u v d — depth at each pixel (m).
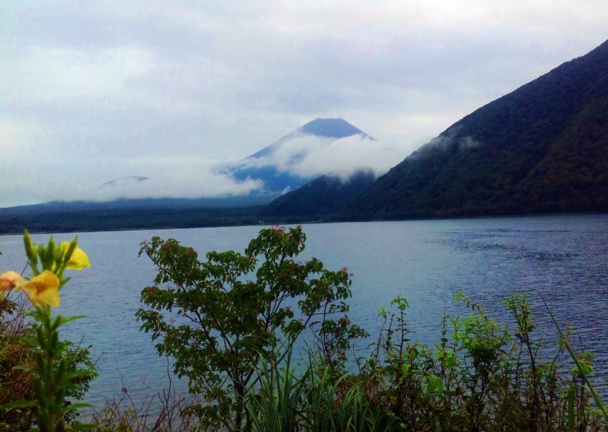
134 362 26.38
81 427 2.04
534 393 3.52
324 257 98.44
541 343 3.92
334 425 3.64
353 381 4.10
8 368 3.71
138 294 58.72
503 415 3.51
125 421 4.41
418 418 3.74
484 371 3.75
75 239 1.84
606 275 62.25
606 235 116.19
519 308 3.91
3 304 4.33
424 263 84.56
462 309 41.75
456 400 3.84
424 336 28.53
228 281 6.56
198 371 5.91
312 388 3.84
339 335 6.36
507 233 138.00
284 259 6.76
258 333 6.12
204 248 112.75
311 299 6.51
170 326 6.25
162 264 6.42
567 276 62.62
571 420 3.19
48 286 1.69
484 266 76.69
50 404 1.88
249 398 4.04
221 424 5.07
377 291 55.88
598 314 38.81
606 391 16.59
